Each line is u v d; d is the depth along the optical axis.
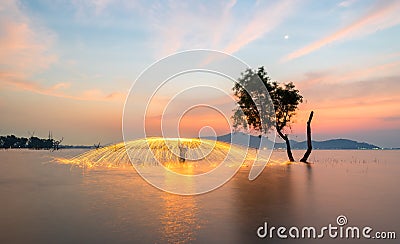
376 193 13.20
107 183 16.00
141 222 8.41
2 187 14.61
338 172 23.05
